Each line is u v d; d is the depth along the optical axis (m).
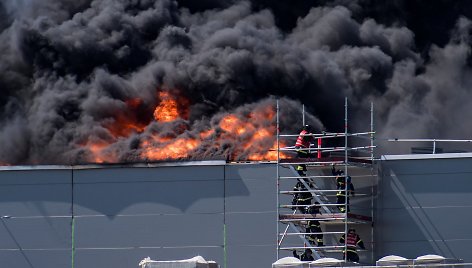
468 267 149.62
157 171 165.38
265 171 162.88
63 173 167.12
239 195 163.12
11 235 166.50
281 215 158.12
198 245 163.00
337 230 160.75
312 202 160.50
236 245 162.38
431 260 149.25
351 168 161.50
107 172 166.38
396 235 159.50
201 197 164.00
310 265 149.12
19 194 167.25
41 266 165.62
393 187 160.25
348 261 152.38
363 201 160.62
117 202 165.50
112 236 165.00
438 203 159.12
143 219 164.75
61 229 166.12
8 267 166.00
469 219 158.38
